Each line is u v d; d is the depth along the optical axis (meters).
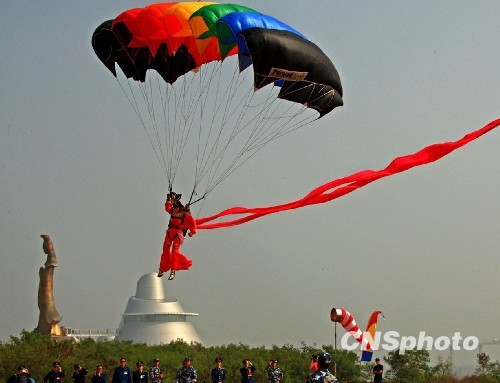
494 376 63.75
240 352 63.56
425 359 64.81
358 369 64.12
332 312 30.36
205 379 55.78
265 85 31.75
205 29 32.41
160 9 33.09
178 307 130.00
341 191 29.28
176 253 30.84
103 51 35.94
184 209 30.88
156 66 35.81
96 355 55.81
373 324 32.91
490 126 28.42
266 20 31.94
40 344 56.41
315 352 65.06
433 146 28.62
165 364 56.16
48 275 86.06
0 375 50.06
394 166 28.83
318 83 32.53
